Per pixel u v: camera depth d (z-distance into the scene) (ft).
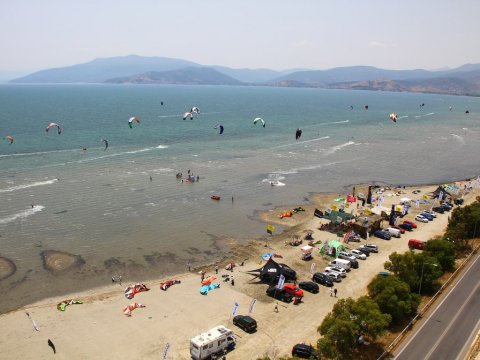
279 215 312.29
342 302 159.33
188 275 220.43
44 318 177.17
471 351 151.53
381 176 441.27
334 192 376.89
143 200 329.31
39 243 247.70
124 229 273.75
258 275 220.02
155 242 258.37
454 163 515.09
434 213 319.88
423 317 174.50
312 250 251.60
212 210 317.63
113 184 365.40
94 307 186.50
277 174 428.97
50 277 213.05
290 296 194.39
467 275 213.05
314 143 614.34
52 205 307.17
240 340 163.43
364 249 247.70
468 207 273.13
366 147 598.75
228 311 185.06
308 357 151.94
